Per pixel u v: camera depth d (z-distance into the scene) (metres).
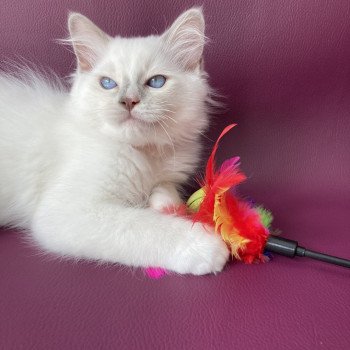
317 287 0.19
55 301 0.18
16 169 0.26
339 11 0.29
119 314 0.17
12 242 0.24
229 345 0.16
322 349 0.16
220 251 0.20
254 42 0.30
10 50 0.32
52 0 0.30
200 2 0.30
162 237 0.21
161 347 0.16
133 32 0.31
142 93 0.23
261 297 0.19
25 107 0.27
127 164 0.24
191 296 0.19
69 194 0.23
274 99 0.31
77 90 0.26
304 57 0.30
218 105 0.31
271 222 0.26
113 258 0.21
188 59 0.26
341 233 0.25
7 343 0.16
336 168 0.32
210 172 0.23
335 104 0.31
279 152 0.32
